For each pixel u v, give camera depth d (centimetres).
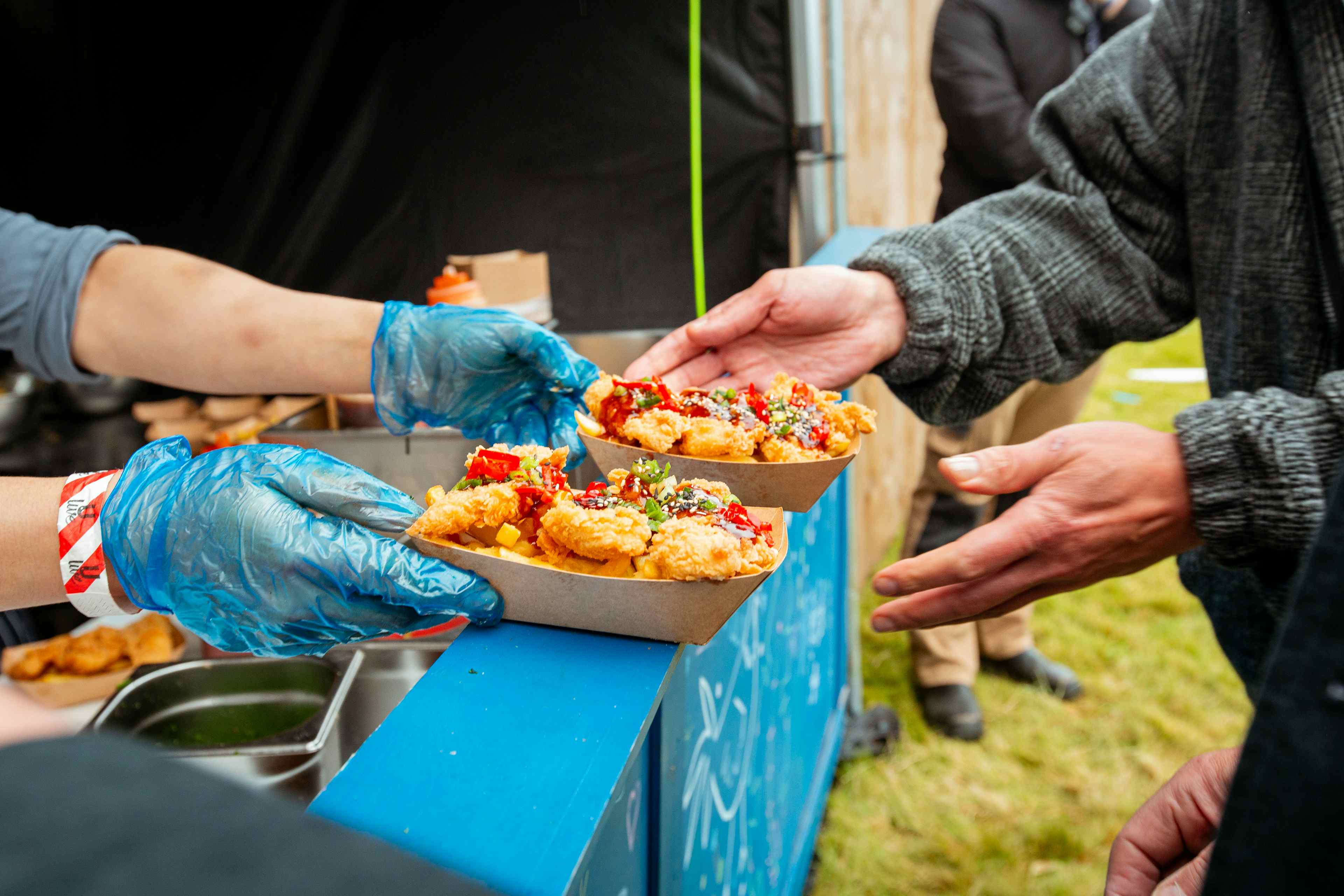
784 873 222
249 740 152
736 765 168
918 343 168
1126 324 169
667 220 320
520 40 294
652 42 294
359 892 23
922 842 261
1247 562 110
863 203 390
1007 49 291
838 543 272
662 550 97
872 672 345
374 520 107
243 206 302
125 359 169
